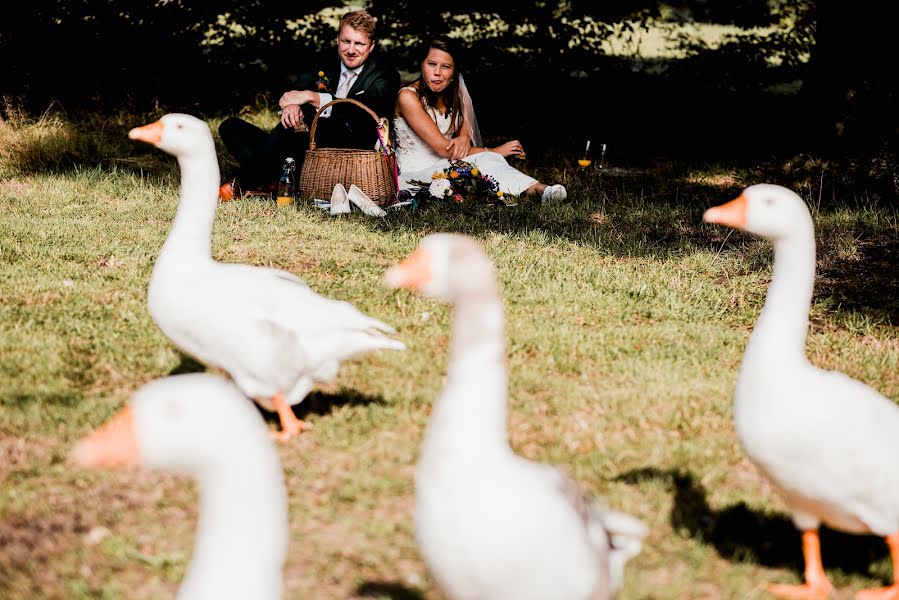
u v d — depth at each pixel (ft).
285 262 23.53
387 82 30.30
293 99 29.71
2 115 37.17
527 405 15.89
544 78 44.86
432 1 45.70
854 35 34.24
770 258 25.05
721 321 20.83
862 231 27.68
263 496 7.60
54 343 17.33
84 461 7.26
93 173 31.55
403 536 12.14
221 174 33.19
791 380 10.55
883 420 10.65
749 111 43.39
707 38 73.00
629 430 15.24
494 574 8.41
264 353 13.87
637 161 37.88
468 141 32.40
